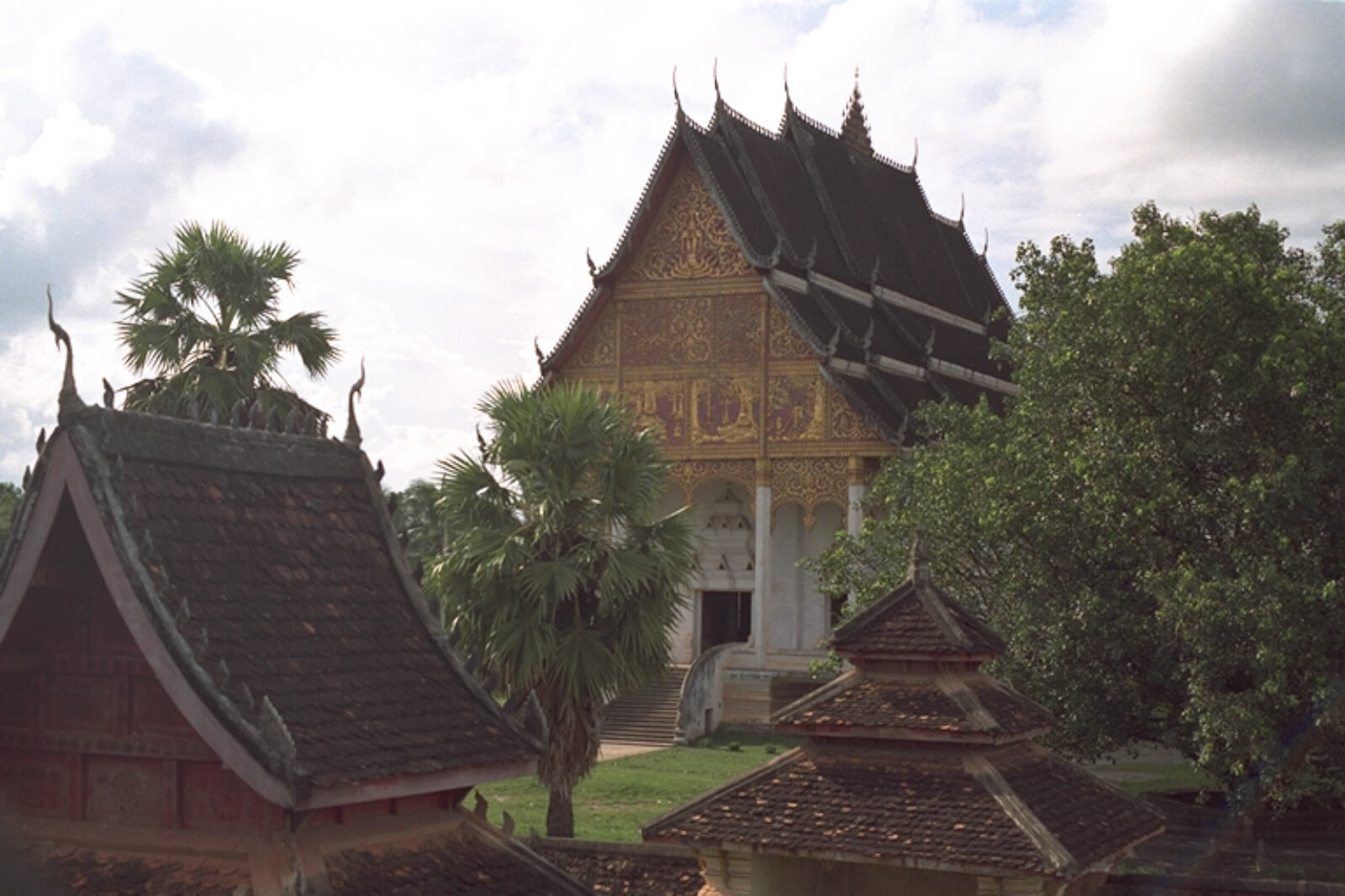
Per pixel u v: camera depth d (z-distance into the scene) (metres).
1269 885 18.53
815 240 56.81
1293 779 26.31
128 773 10.02
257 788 9.05
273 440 11.60
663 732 51.28
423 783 10.06
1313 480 26.75
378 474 12.25
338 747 9.70
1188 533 28.19
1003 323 71.38
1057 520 28.75
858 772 15.66
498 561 27.11
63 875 9.61
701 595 60.06
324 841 10.04
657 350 55.06
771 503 53.41
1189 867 27.00
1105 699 28.36
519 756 10.98
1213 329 28.28
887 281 61.47
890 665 16.06
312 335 32.84
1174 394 28.86
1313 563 25.94
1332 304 29.97
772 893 15.77
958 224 76.50
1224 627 25.73
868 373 54.25
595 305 55.47
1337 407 27.02
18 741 10.29
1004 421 33.34
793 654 53.31
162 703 9.87
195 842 9.68
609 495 28.94
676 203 54.91
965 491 30.97
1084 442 29.75
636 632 28.45
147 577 9.49
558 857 21.80
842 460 52.62
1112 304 29.34
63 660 10.17
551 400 29.30
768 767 16.12
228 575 10.38
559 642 27.86
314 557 11.25
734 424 53.94
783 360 53.53
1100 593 28.73
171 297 32.25
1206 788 33.97
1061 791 15.82
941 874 15.91
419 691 10.99
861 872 16.23
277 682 9.91
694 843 15.34
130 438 10.32
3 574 9.79
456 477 29.22
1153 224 32.03
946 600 16.59
